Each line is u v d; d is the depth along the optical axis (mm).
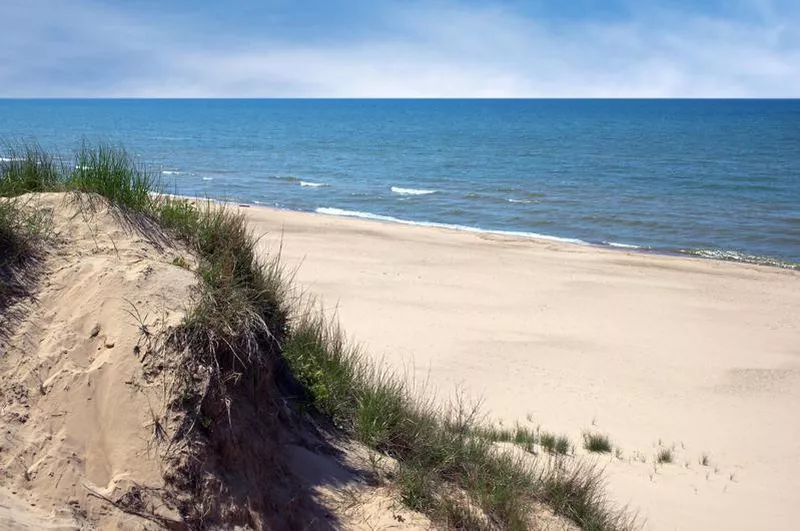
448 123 132375
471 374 11969
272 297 5062
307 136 89750
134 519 3221
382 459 5051
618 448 9375
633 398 11539
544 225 28266
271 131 102062
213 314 3951
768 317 16656
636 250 23922
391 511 4379
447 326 14562
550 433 9602
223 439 3662
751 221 29516
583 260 21500
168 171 43156
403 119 153125
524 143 76812
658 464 8922
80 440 3443
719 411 11250
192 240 5016
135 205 4988
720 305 17469
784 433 10445
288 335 5543
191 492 3420
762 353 14203
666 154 61906
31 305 3979
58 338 3807
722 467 9047
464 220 29203
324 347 6012
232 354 3939
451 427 6375
